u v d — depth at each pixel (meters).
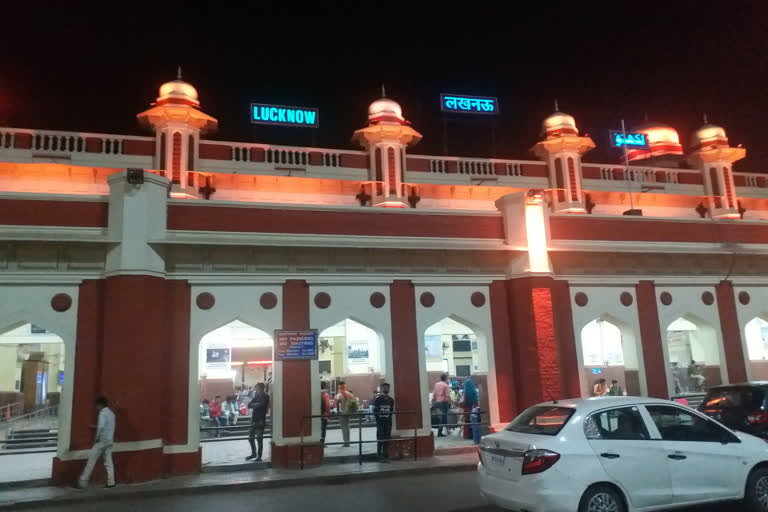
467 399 13.05
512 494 6.01
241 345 19.22
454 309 12.52
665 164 22.52
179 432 10.55
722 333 14.14
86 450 10.01
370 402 16.23
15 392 18.31
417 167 18.11
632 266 13.87
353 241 11.95
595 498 5.86
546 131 19.59
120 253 10.50
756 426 8.63
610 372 19.56
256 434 11.18
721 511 6.96
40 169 14.90
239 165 16.52
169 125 16.02
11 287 10.28
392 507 7.77
